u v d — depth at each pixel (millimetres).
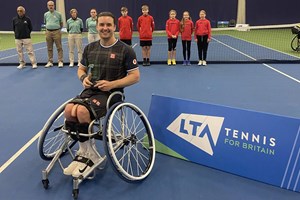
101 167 3129
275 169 2820
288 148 2762
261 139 2883
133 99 5523
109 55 3018
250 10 20188
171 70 8227
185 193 2746
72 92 6137
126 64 3047
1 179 3000
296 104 5098
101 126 2854
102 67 3035
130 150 3314
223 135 3086
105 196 2721
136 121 4305
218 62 9156
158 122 3486
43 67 8883
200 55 8930
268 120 2861
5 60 9977
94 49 3105
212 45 13047
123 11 8867
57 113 2977
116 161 2637
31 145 3711
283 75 7328
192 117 3268
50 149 3527
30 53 8703
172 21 8953
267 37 15711
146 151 3514
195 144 3254
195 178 2979
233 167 3027
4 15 20031
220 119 3105
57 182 2943
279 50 11266
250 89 6090
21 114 4855
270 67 8359
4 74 7934
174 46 9039
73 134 2826
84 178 2809
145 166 3188
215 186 2844
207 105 3195
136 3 19781
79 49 9023
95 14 8875
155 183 2908
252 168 2928
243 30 19688
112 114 2693
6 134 4059
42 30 20094
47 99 5672
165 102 3459
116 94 3002
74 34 8805
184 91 6023
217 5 20125
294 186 2736
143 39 8805
